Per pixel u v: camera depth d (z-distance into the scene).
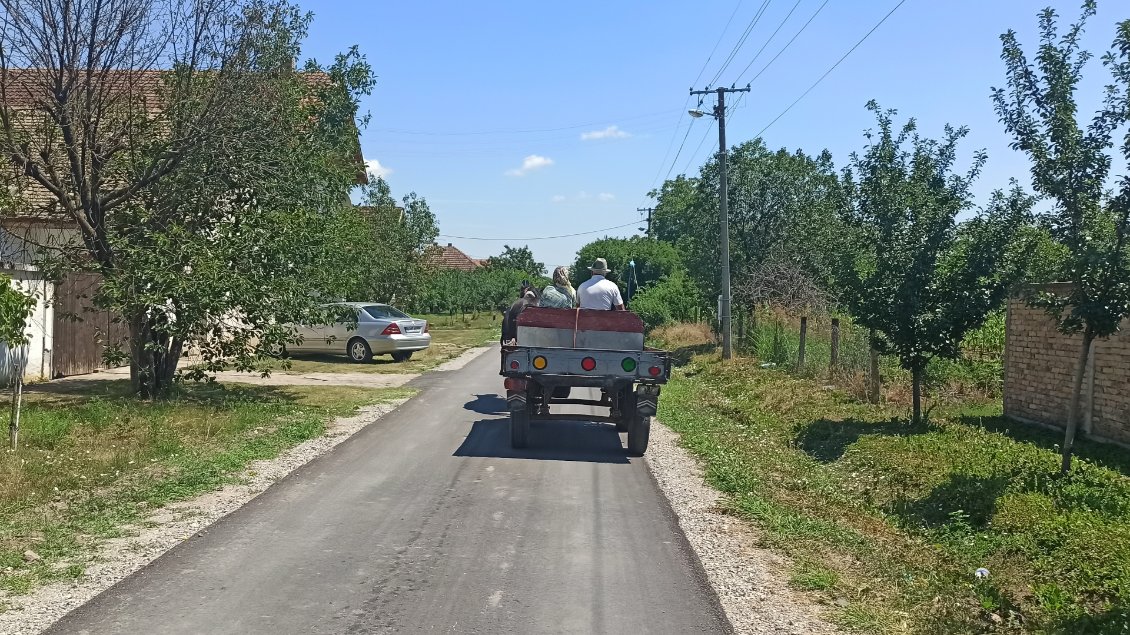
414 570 5.47
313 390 14.90
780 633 4.69
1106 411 9.52
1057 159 7.68
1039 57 7.88
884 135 10.70
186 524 6.40
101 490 7.30
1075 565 5.73
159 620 4.53
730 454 9.81
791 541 6.45
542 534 6.39
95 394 12.87
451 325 46.62
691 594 5.24
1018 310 11.40
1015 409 11.45
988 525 6.74
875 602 5.20
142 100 12.83
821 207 23.45
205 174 12.60
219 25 12.38
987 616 4.94
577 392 16.38
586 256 58.75
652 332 35.62
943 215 10.24
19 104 12.26
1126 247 7.45
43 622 4.46
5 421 9.62
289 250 12.92
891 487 8.16
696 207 26.23
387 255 32.41
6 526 6.17
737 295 24.55
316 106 15.28
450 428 11.31
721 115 21.97
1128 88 7.37
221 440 9.63
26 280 13.80
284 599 4.89
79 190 12.10
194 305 11.77
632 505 7.41
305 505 7.04
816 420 11.42
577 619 4.75
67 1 11.38
